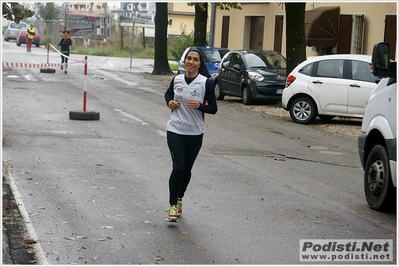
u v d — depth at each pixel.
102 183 11.18
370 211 9.91
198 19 39.94
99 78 35.28
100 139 15.80
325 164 14.20
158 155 14.07
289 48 24.61
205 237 8.27
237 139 17.09
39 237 8.03
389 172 9.55
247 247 7.89
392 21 30.02
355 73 20.33
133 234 8.29
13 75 33.78
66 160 13.09
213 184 11.45
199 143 9.14
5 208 9.35
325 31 32.81
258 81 24.66
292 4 24.44
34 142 14.95
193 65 9.01
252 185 11.50
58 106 21.69
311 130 19.61
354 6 32.16
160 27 41.03
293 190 11.25
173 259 7.36
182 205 9.88
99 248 7.68
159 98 26.34
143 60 56.66
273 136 18.03
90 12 78.88
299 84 20.83
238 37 43.31
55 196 10.15
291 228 8.80
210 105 9.00
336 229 8.84
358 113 20.19
